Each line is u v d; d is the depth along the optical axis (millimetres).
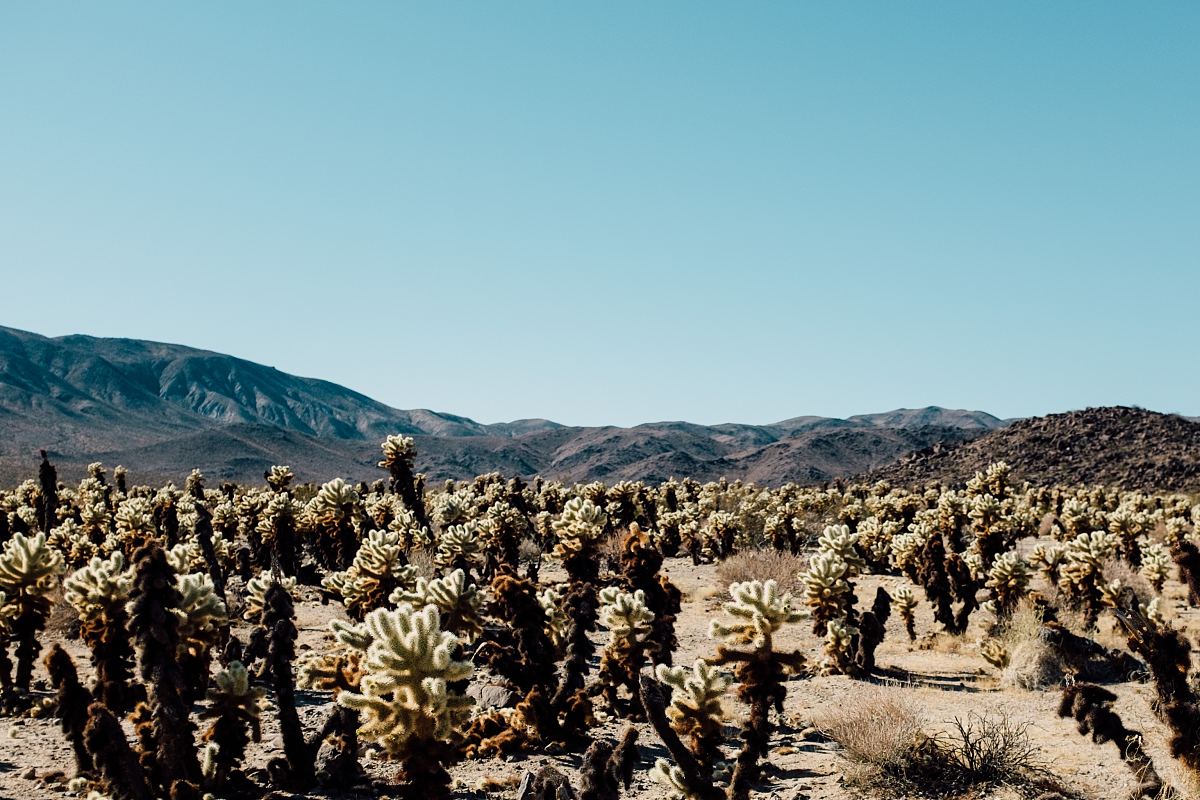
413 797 8531
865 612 18281
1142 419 92500
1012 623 19781
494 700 14781
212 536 24078
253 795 10367
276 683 10906
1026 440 94688
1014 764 11156
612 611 14055
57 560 15289
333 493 28016
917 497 49906
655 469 159250
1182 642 13672
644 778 11695
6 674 14664
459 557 23844
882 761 11219
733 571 30250
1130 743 11242
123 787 8852
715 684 9727
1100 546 20766
